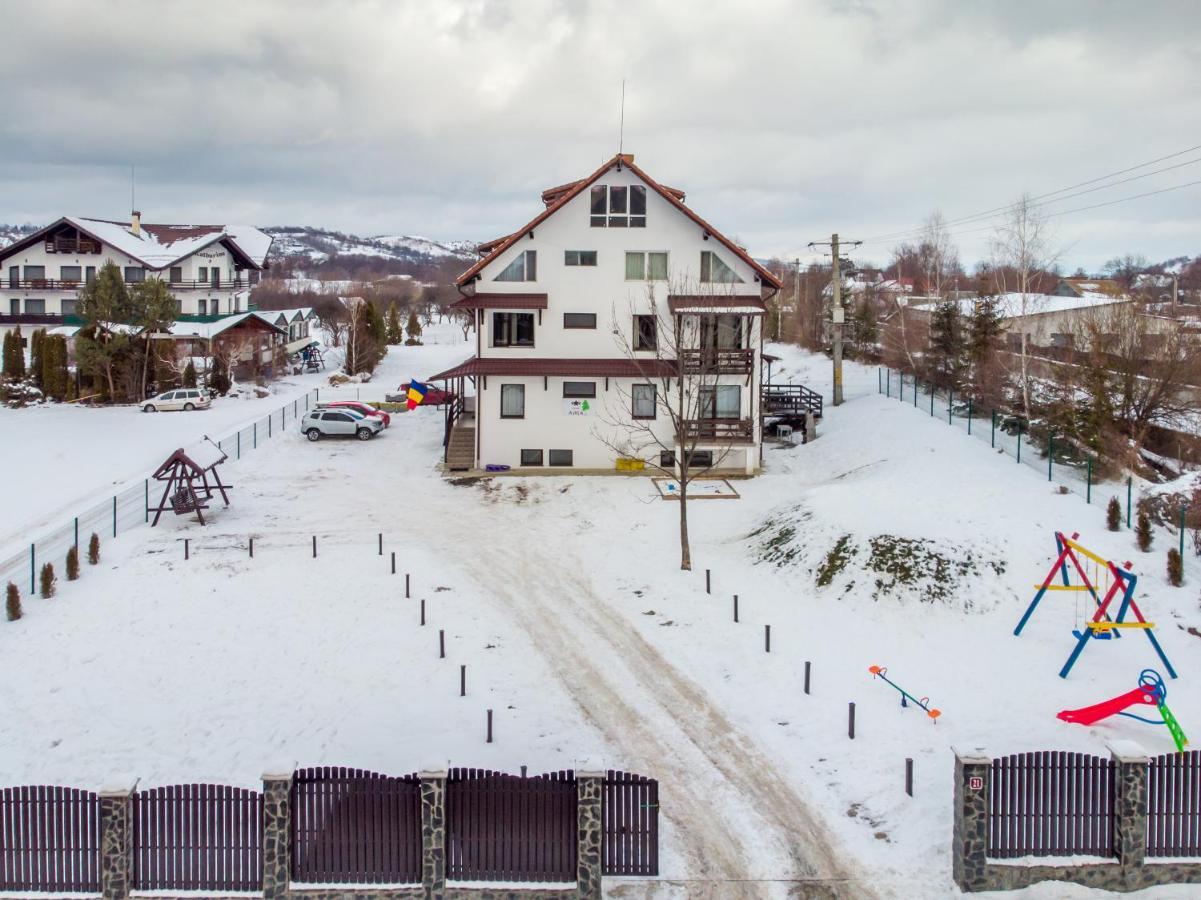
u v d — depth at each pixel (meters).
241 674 24.25
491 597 29.38
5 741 20.91
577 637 26.27
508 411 44.31
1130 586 22.06
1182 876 15.40
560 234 43.12
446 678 23.86
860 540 29.52
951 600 26.64
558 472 43.91
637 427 43.72
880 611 26.77
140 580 30.97
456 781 15.23
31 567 30.98
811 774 19.06
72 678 24.00
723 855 16.48
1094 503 31.36
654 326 40.97
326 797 15.23
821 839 16.94
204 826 15.12
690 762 19.67
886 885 15.65
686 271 43.00
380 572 31.75
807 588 28.81
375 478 44.59
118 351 65.19
